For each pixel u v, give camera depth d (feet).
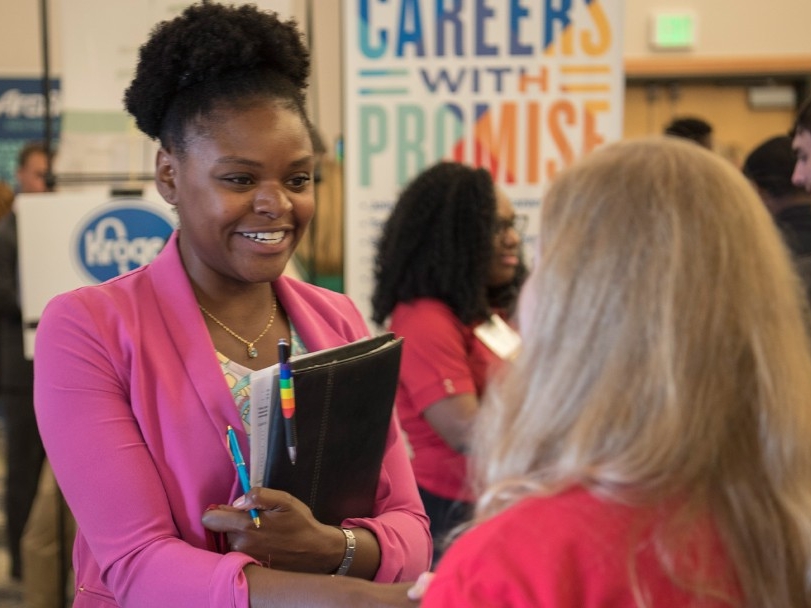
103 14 9.09
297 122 3.96
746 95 19.26
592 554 2.49
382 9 8.73
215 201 3.84
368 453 4.07
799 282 2.98
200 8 3.92
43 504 10.07
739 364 2.63
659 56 18.84
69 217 8.38
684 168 2.71
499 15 8.74
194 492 3.77
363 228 8.91
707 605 2.50
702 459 2.57
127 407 3.78
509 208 7.71
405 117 8.82
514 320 3.43
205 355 3.91
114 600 3.87
